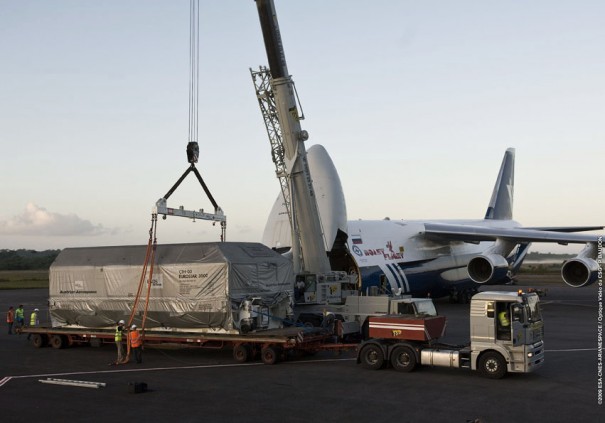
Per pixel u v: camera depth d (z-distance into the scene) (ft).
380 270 96.94
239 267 61.11
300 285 70.54
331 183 84.38
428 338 52.47
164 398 43.86
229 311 59.67
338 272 73.72
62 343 70.38
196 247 62.80
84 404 42.22
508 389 46.14
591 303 127.85
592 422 36.86
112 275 66.54
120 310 66.13
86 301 68.08
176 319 62.59
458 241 122.83
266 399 43.27
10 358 63.31
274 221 89.76
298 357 62.08
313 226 70.59
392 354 53.67
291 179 69.51
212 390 46.42
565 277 100.07
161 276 63.26
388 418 37.91
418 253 110.42
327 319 64.75
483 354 50.39
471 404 41.42
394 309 64.95
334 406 41.09
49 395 45.11
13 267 471.21
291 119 68.54
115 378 51.67
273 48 67.72
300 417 38.34
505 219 149.38
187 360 61.05
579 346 68.08
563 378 50.24
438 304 126.00
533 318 50.60
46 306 130.11
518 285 189.26
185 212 65.21
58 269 70.13
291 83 68.95
